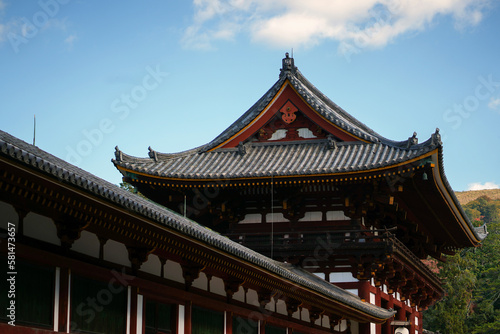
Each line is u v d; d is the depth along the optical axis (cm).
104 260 2119
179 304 2512
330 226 4131
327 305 3419
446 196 4344
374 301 4272
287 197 4119
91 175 2217
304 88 4334
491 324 9588
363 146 4234
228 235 4175
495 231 11744
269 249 4109
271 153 4331
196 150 4462
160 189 4219
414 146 3953
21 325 1788
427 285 5309
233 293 2858
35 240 1850
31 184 1698
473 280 9250
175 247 2319
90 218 1975
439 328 8706
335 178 3959
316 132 4394
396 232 5178
